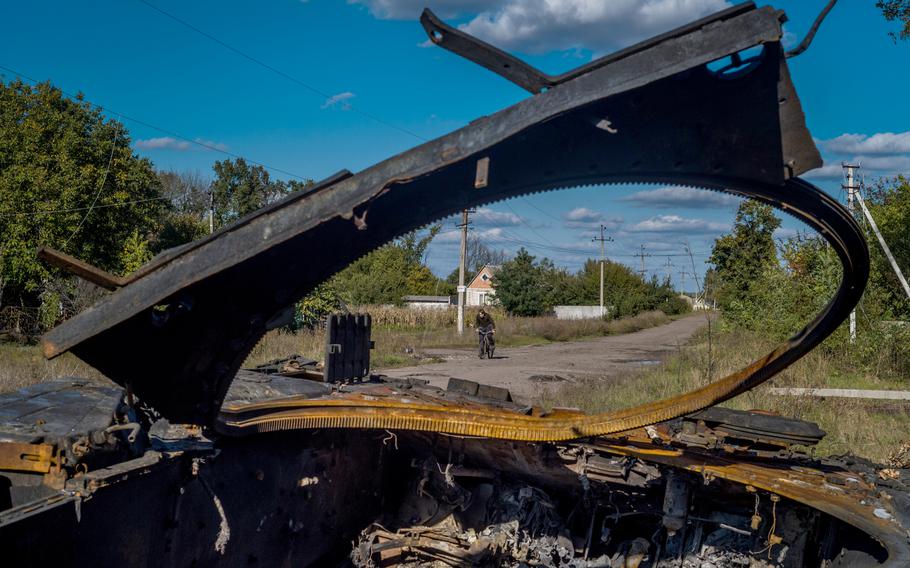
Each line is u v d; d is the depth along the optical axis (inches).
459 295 1280.8
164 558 143.8
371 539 224.7
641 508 213.0
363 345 270.2
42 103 944.9
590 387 541.0
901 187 815.1
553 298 2078.0
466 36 107.5
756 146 109.3
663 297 2445.9
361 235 128.2
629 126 110.3
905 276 774.5
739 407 416.5
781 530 189.9
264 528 181.0
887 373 609.0
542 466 217.2
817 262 726.5
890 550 140.7
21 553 107.4
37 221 858.1
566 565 222.2
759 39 97.1
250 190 1691.7
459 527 236.7
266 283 133.0
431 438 237.1
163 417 151.6
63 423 134.3
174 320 134.8
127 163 964.6
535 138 114.0
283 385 233.3
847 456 210.8
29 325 824.9
